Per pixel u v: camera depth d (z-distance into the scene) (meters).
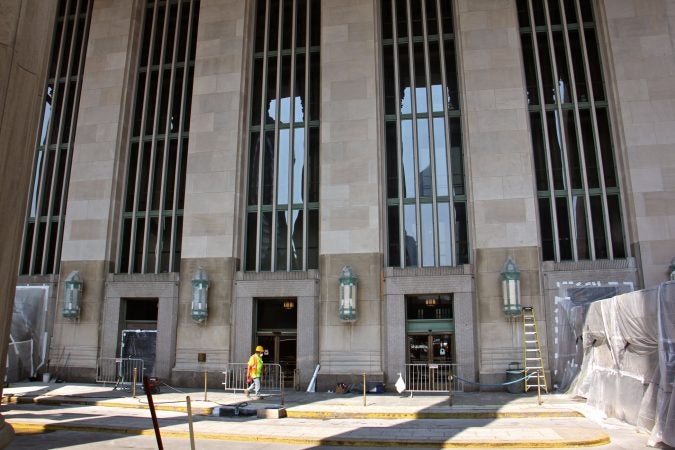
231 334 21.56
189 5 25.73
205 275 21.80
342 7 23.34
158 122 24.84
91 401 17.52
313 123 23.36
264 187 23.27
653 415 11.66
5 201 6.30
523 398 17.59
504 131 21.23
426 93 22.78
